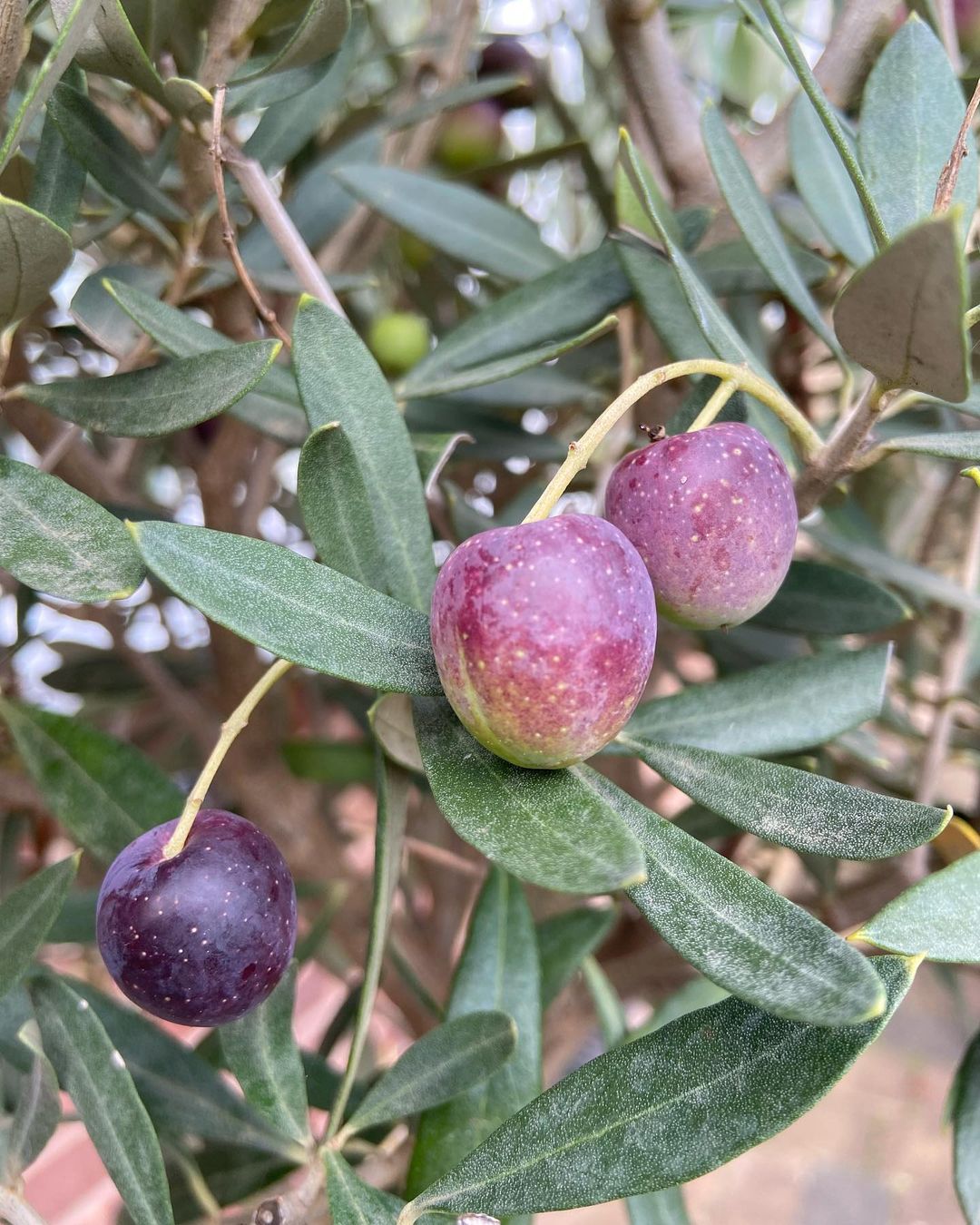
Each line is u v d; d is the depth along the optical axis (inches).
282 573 3.1
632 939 8.3
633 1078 3.1
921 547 9.1
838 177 5.2
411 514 3.8
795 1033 2.9
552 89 9.5
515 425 6.7
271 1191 5.6
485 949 4.7
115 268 5.2
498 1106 4.3
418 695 3.2
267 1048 4.1
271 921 3.5
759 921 2.7
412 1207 3.2
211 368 3.6
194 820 3.6
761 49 10.6
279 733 7.9
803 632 5.3
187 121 4.3
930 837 2.8
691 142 6.1
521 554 2.8
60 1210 10.9
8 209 3.0
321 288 4.4
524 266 6.2
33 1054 4.3
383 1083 3.9
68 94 4.1
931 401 3.9
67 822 4.3
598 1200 2.9
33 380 6.7
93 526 3.3
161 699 8.8
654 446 3.7
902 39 4.2
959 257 2.4
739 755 3.8
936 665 9.0
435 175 8.2
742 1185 15.5
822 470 3.9
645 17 5.8
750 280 5.4
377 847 3.6
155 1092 4.4
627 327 6.3
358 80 10.0
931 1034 18.6
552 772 3.0
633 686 2.9
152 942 3.3
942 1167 15.9
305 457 3.3
